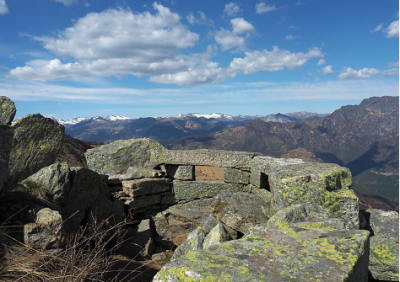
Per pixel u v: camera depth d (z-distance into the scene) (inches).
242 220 275.1
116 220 328.5
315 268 91.7
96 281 158.4
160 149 413.7
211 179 399.5
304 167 229.8
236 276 85.0
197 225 376.8
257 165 344.8
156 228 377.1
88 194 291.1
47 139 322.3
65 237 191.0
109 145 414.0
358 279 100.3
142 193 366.3
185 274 86.0
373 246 176.7
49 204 232.7
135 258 301.7
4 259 147.6
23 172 294.4
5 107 260.4
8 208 196.1
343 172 221.3
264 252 103.0
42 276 137.5
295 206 185.8
